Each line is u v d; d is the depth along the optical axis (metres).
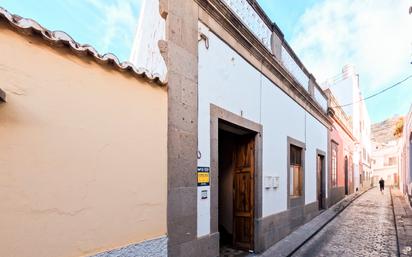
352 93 25.06
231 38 5.05
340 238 7.48
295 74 8.69
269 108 6.66
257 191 5.92
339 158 16.78
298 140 8.73
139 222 3.00
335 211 11.95
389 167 43.06
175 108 3.61
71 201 2.38
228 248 6.15
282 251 5.99
